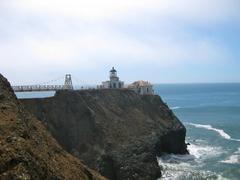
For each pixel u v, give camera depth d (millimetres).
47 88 91312
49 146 43281
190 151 95562
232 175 73125
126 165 70812
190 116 184000
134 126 86062
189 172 74562
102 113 83500
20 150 32938
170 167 78125
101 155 70938
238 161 84188
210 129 137125
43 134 45531
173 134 93438
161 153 87375
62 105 78375
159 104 104000
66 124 76125
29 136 38438
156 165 74562
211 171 75625
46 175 33375
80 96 82188
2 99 43812
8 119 39000
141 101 101062
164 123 95688
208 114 191625
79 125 76938
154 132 86812
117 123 83062
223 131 132875
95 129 76375
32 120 47344
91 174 45000
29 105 74125
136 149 75938
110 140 74938
